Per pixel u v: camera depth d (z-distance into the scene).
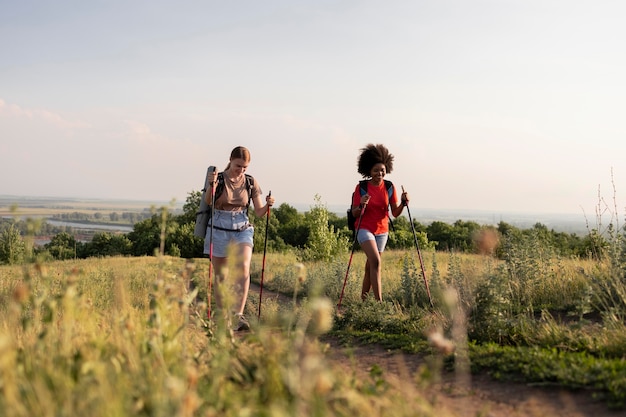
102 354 3.60
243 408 2.92
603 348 4.92
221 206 7.46
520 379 4.31
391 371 4.84
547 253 9.04
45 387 2.88
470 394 4.06
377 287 8.34
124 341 3.77
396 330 6.68
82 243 59.66
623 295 6.00
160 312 4.14
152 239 57.66
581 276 7.93
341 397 3.27
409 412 3.14
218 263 7.39
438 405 3.74
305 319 5.77
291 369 2.91
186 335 4.69
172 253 52.22
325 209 22.94
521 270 8.29
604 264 7.78
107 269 13.77
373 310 7.21
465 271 8.34
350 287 10.28
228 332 4.55
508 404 3.83
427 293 8.50
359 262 18.36
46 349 3.53
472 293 6.32
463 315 6.06
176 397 2.73
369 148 8.77
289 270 14.45
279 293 12.88
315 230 22.78
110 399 2.79
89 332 4.01
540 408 3.69
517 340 5.73
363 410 3.13
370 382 4.09
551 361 4.46
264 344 3.95
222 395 3.14
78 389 2.91
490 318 5.98
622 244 7.48
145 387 3.07
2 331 4.34
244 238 7.40
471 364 4.73
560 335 5.40
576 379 4.06
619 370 4.12
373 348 5.87
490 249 5.94
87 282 9.27
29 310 5.76
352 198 8.79
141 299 8.25
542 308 7.32
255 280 16.16
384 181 8.77
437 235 52.75
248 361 3.93
